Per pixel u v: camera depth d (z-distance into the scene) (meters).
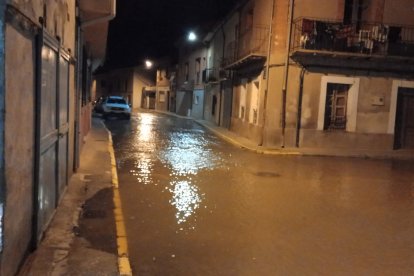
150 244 5.82
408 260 5.62
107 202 7.38
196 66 37.66
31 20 3.98
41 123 4.75
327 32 16.69
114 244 5.36
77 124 9.62
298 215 7.62
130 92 56.78
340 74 17.42
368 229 6.96
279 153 15.89
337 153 16.39
